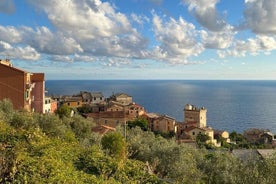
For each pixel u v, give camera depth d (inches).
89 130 1814.7
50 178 464.1
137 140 1569.9
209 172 1080.8
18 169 480.1
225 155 1167.6
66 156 661.9
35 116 1478.8
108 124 3791.8
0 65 2285.9
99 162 673.0
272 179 689.0
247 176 710.5
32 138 674.8
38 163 500.4
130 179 639.1
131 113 4626.0
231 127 6363.2
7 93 2292.1
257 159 778.2
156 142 1621.6
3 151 531.5
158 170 1213.1
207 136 3698.3
